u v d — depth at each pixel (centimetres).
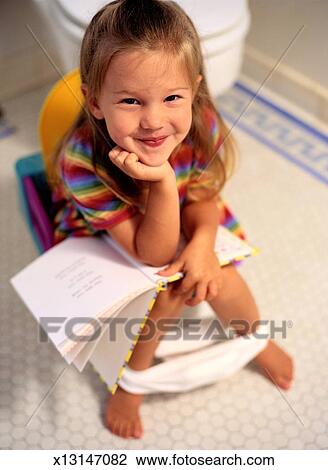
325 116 147
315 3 145
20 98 154
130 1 71
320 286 115
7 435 95
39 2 139
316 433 95
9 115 150
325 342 106
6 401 99
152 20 70
